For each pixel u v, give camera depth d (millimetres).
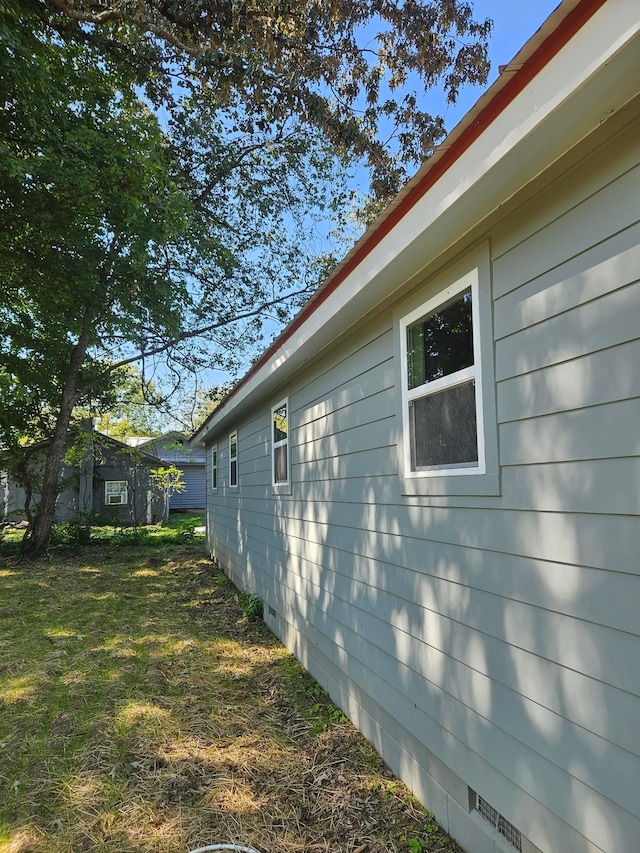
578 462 1644
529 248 1887
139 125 8172
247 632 5684
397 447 2871
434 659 2453
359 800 2609
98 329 10859
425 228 2186
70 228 7816
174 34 6656
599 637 1534
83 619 6246
